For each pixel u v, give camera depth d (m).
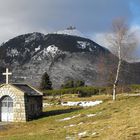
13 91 64.62
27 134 43.03
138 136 32.03
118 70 73.56
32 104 65.88
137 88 108.38
